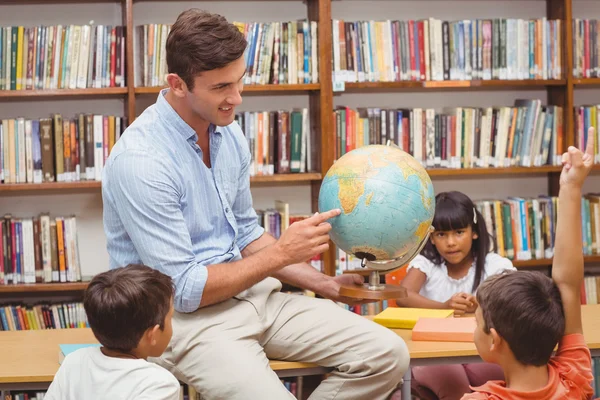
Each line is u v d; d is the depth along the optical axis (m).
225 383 2.04
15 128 3.52
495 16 4.09
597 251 3.96
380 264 2.20
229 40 2.07
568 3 3.84
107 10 3.77
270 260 2.12
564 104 3.90
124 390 1.63
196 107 2.13
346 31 3.67
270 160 3.69
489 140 3.86
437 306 2.83
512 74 3.84
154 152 2.14
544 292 1.58
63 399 1.70
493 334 1.58
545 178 4.17
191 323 2.14
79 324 3.61
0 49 3.48
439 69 3.78
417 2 4.02
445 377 2.67
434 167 3.82
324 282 2.37
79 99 3.78
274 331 2.23
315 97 3.76
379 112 3.75
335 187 2.10
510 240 3.88
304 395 3.64
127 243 2.22
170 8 3.82
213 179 2.28
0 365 2.15
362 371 2.14
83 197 3.84
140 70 3.62
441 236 2.91
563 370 1.61
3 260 3.55
